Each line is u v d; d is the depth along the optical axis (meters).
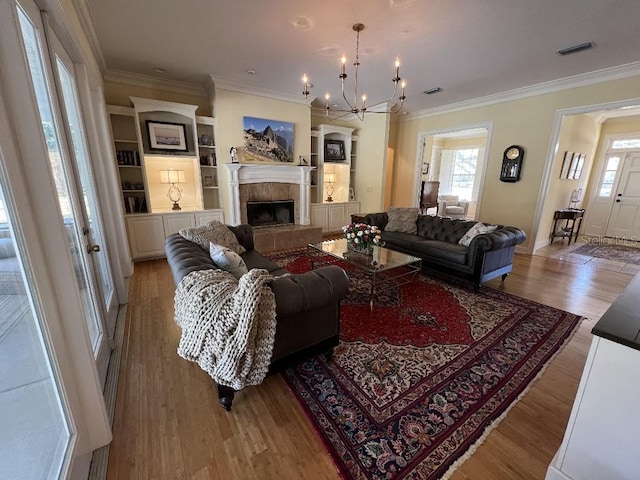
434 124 6.13
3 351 1.03
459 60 3.52
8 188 0.97
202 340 1.45
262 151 5.06
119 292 2.84
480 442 1.43
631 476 0.98
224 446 1.39
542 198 4.71
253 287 1.40
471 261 3.26
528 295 3.22
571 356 2.13
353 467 1.29
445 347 2.21
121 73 4.03
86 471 1.25
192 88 4.65
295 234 5.20
